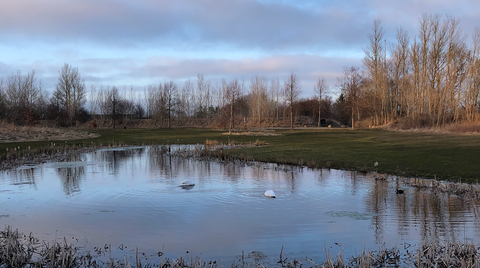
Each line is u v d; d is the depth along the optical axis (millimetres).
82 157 19750
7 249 5234
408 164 14578
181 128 64062
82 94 69625
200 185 11102
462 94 42781
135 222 7195
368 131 44312
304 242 6055
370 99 58438
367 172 13578
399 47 53781
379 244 5926
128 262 5129
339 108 80938
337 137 33594
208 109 88688
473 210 7988
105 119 76625
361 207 8359
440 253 5449
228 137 36250
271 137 35406
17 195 9727
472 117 37812
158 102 78688
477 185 10289
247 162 17062
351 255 5449
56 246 5715
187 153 21219
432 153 17516
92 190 10367
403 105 53000
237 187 10773
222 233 6508
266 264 5113
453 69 41594
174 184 11289
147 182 11664
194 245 5941
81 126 64812
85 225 7020
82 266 5039
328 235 6391
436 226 6859
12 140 28562
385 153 18406
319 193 9891
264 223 7125
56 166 15812
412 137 29469
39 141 29797
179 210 8125
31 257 5379
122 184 11289
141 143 30234
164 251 5680
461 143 21688
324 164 15562
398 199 9133
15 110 48281
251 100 79688
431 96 44156
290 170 14344
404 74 53344
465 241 5922
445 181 11453
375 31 55594
